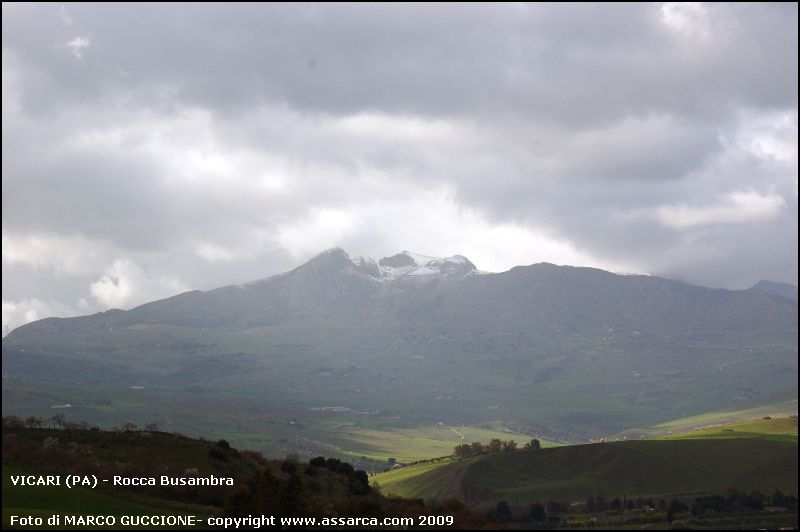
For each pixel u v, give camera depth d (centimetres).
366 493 15588
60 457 14000
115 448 15150
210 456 15400
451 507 14588
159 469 14225
